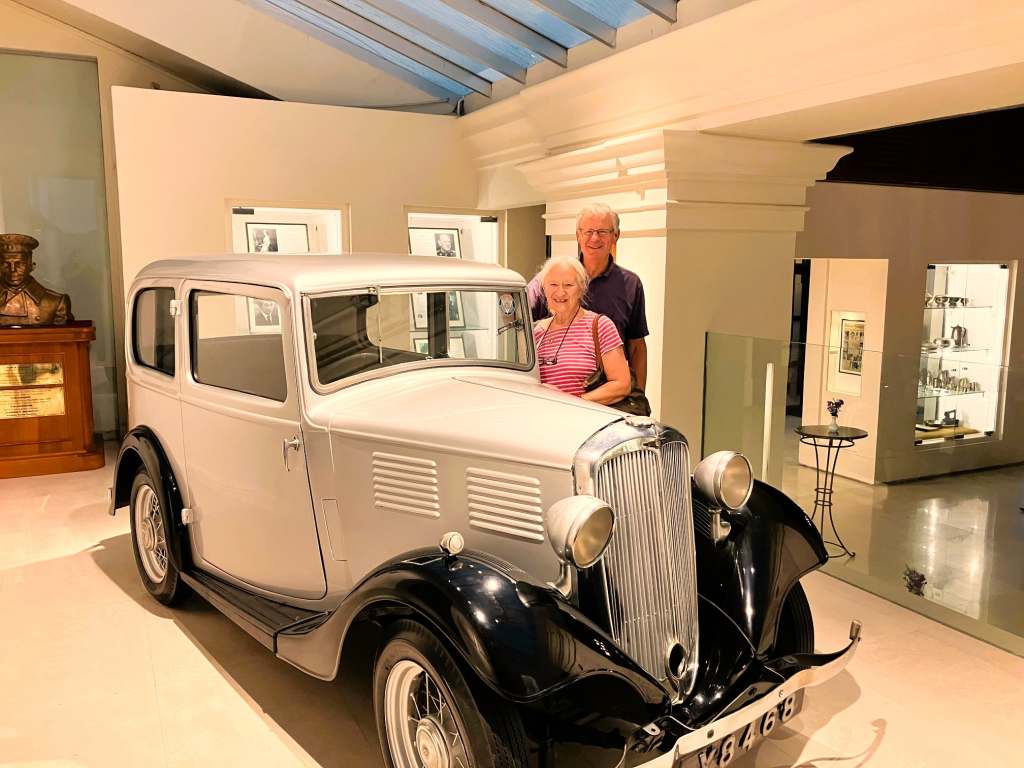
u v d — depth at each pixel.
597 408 2.48
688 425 4.70
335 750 2.49
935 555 3.65
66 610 3.49
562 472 2.15
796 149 4.44
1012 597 3.50
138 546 3.63
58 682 2.89
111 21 5.79
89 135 6.66
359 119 6.08
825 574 3.94
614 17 4.47
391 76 6.42
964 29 2.80
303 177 5.96
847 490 3.85
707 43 3.79
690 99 4.11
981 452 3.55
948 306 8.29
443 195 6.50
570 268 3.55
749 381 4.36
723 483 2.43
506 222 6.86
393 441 2.49
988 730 2.57
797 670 2.17
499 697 1.82
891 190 7.83
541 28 4.86
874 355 3.77
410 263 3.05
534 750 1.79
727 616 2.38
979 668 2.97
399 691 2.14
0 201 6.47
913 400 3.80
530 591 1.94
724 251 4.61
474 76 6.03
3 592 3.68
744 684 2.16
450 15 5.07
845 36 3.20
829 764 2.39
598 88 4.67
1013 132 6.04
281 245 6.09
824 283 8.35
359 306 2.80
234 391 2.96
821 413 3.89
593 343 3.60
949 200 8.05
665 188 4.30
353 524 2.63
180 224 5.64
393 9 5.05
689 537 2.34
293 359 2.67
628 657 1.96
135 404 3.68
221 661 3.05
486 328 3.17
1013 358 8.73
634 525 2.18
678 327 4.55
